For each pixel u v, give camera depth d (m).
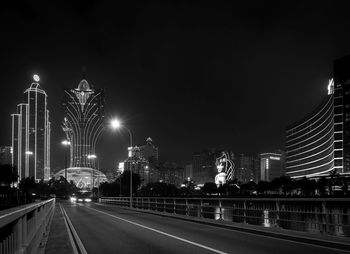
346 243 14.69
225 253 13.05
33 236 9.73
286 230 18.11
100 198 89.25
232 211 63.38
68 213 40.41
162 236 18.23
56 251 13.88
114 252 13.55
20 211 6.29
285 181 189.00
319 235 16.03
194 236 18.12
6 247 5.74
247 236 18.05
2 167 147.00
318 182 176.62
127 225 24.66
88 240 17.02
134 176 146.88
